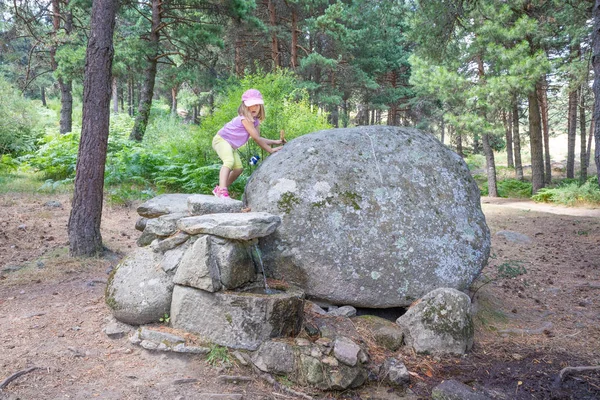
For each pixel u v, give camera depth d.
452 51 15.66
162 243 3.92
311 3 18.59
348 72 22.36
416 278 4.04
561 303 5.34
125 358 3.32
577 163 32.25
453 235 4.25
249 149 9.11
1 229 6.91
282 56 22.66
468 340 3.80
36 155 13.44
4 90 16.25
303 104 10.18
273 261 4.01
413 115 30.11
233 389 3.03
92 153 5.65
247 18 15.18
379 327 3.82
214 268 3.48
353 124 32.44
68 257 5.63
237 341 3.36
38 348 3.38
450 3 10.56
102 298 4.43
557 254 7.89
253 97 4.57
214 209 4.02
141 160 11.05
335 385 3.09
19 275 5.05
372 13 21.84
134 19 21.12
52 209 8.66
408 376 3.27
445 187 4.44
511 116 22.77
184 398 2.86
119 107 39.72
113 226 7.54
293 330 3.51
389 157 4.43
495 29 13.93
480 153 33.94
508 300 5.37
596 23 4.16
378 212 4.10
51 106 31.05
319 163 4.30
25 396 2.73
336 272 3.94
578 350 3.97
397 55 25.64
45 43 15.44
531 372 3.51
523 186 20.48
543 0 14.10
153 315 3.69
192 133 12.09
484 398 3.06
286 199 4.12
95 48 5.52
